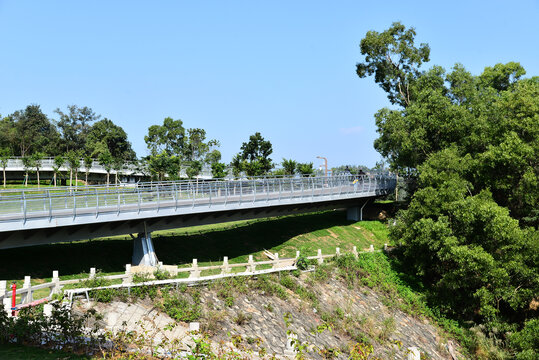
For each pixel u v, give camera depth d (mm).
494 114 36469
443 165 34062
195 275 23172
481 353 23953
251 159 61375
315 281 26219
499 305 29359
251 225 37531
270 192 32094
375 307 26203
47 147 74312
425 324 26453
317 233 37625
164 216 26016
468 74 43562
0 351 11117
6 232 21781
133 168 60969
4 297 17016
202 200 27781
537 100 34031
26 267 23078
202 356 12297
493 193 34906
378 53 50125
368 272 30156
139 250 26500
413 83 48969
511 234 27375
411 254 31344
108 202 24547
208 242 32281
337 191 38219
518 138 32000
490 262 26344
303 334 20219
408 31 50188
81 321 12766
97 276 20047
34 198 22125
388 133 42250
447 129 38188
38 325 12148
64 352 11648
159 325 17422
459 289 28781
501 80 51062
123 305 18484
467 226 28938
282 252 32625
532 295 26469
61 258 25062
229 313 19891
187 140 72375
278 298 22984
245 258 30484
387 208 47344
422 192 32656
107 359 11578
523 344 22844
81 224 23609
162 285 20422
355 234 39312
